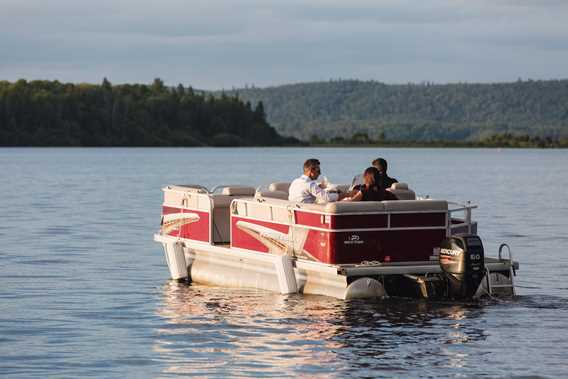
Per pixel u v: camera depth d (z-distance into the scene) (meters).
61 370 12.67
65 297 18.22
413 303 16.73
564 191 59.25
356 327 15.02
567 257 24.25
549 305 16.86
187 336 14.62
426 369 12.60
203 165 110.81
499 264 17.39
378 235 16.83
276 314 16.03
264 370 12.62
